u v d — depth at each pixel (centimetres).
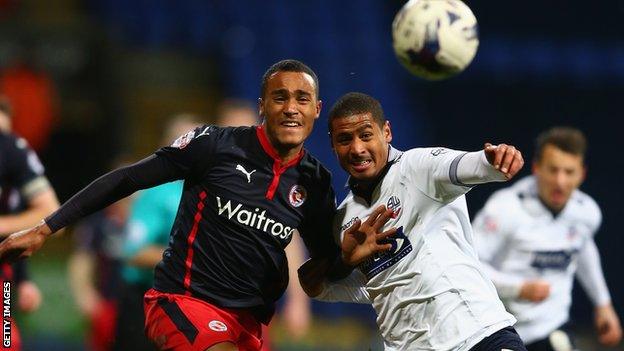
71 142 5294
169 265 1941
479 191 5206
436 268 1820
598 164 5662
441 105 5828
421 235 1834
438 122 5775
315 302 4953
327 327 4766
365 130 1833
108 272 3744
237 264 1898
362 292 2034
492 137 5775
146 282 2745
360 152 1833
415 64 1941
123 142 5366
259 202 1894
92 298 3800
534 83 5922
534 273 2627
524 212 2597
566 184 2558
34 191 2453
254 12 6175
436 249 1830
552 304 2633
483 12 6188
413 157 1855
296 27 6156
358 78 5944
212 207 1900
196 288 1902
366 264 1889
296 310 3080
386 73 6012
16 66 5175
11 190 2450
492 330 1792
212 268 1897
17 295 2544
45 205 2459
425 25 1905
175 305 1897
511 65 5947
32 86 5125
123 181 1889
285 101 1867
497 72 5912
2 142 2430
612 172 5638
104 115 5338
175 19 6028
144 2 6062
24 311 2570
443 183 1777
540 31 6197
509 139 5766
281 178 1909
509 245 2612
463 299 1809
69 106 5259
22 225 2416
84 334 4322
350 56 6094
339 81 5912
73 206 1873
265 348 2828
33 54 5253
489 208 2620
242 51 5934
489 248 2598
